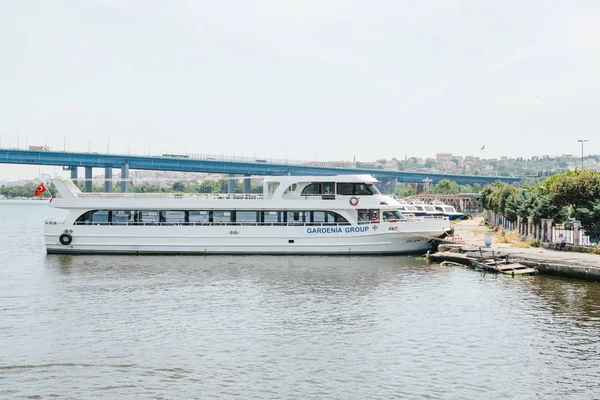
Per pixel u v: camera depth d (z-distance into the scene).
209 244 60.72
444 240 63.09
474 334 31.62
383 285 44.91
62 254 61.88
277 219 61.28
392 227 60.50
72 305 38.22
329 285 45.06
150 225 61.16
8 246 76.00
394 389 24.34
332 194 61.41
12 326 33.22
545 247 57.62
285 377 25.66
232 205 61.12
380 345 29.89
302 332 32.16
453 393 23.98
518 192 89.00
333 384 24.88
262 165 164.00
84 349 29.27
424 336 31.34
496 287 43.62
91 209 61.62
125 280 47.00
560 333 31.70
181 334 31.80
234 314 36.00
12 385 24.86
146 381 25.27
